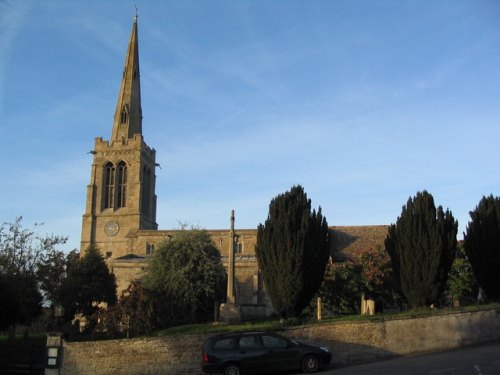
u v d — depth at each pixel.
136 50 93.62
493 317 27.09
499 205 30.45
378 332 25.16
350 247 57.53
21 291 45.47
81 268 60.31
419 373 18.28
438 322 25.94
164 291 47.16
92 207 84.62
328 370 21.97
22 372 30.19
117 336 35.09
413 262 29.23
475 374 17.20
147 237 75.56
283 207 30.83
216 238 74.19
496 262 29.80
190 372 24.86
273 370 20.94
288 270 29.66
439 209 29.67
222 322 36.62
